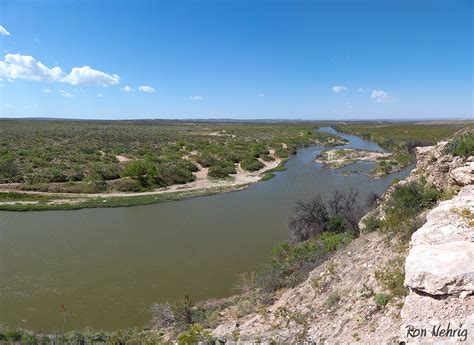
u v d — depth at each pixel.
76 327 15.27
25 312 16.53
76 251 24.03
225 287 18.61
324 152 73.56
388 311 7.84
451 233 7.75
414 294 6.73
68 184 42.22
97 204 36.47
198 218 31.91
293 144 90.31
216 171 52.53
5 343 12.74
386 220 12.39
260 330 11.12
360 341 7.59
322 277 12.55
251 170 56.91
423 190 12.56
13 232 28.08
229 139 99.31
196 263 21.83
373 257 11.05
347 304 9.51
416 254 7.14
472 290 6.06
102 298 17.78
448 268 6.44
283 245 19.58
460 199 9.33
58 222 30.92
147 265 21.64
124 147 72.75
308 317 10.38
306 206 24.67
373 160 62.03
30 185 41.06
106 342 12.89
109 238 26.67
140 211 34.69
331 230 20.80
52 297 17.91
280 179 49.75
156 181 45.41
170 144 79.38
